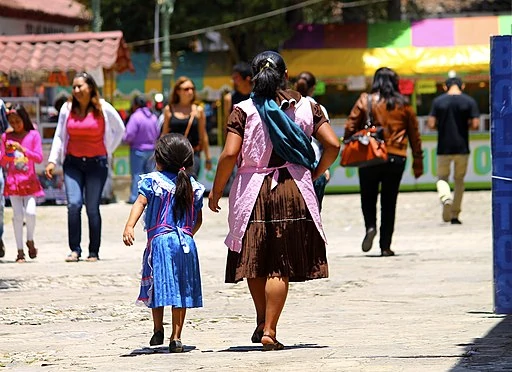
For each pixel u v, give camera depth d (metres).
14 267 31.83
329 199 62.22
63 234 44.97
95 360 17.12
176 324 17.61
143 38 75.56
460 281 27.12
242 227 17.22
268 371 15.40
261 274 17.20
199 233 44.34
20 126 34.00
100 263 32.62
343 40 69.06
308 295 25.12
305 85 26.83
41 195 34.19
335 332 19.61
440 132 44.56
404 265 30.88
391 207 33.22
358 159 32.12
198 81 67.62
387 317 21.50
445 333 19.12
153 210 17.75
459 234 41.06
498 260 18.67
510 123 18.58
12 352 18.20
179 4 70.94
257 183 17.28
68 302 24.48
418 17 88.19
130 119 58.00
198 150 35.06
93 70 57.44
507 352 16.78
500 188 18.61
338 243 38.97
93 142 32.44
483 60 67.19
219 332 20.08
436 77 67.31
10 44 57.97
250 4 68.25
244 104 17.53
